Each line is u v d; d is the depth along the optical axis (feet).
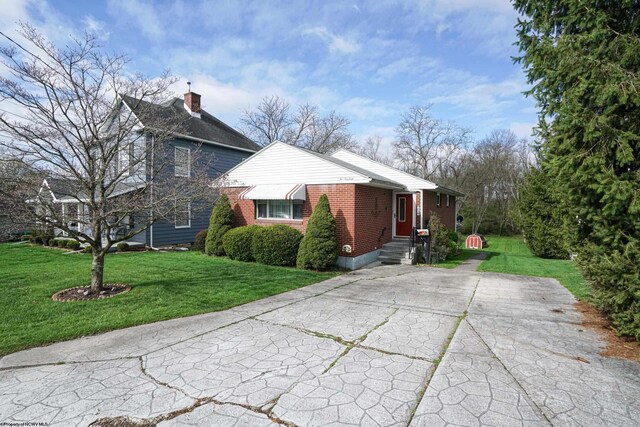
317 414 12.70
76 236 29.84
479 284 36.22
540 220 59.72
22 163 27.20
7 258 52.54
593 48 19.13
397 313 25.58
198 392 14.35
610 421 12.19
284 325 22.98
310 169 50.34
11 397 14.07
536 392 14.16
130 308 26.48
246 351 18.65
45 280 35.50
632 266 17.71
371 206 52.37
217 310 26.55
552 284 36.14
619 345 19.12
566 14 21.26
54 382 15.30
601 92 17.70
